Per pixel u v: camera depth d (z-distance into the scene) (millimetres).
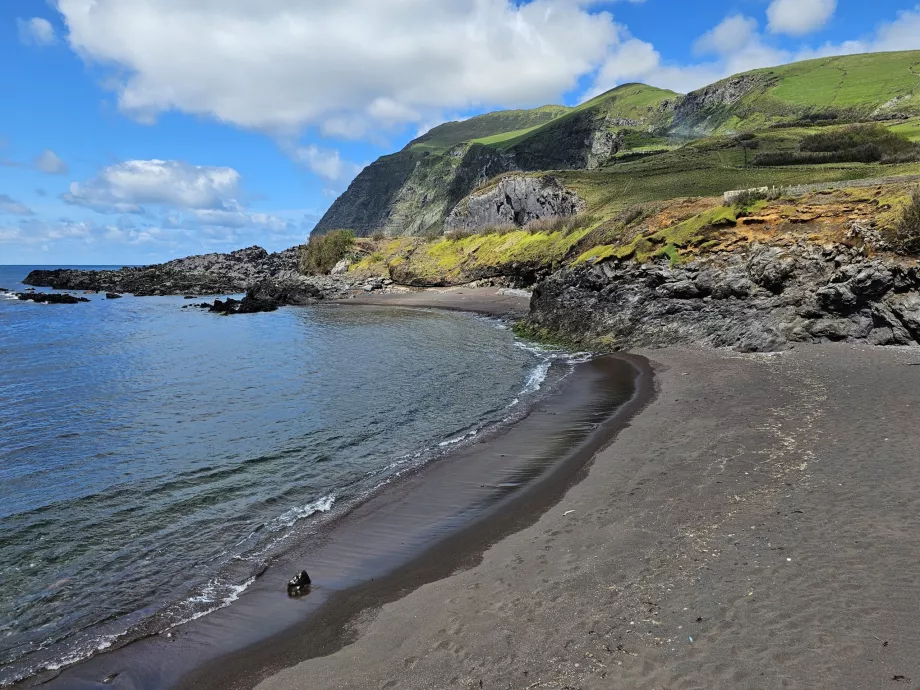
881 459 11023
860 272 23047
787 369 20094
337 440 16844
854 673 5582
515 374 25797
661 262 31266
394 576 9133
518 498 11969
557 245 59094
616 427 16250
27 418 19719
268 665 7074
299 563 9820
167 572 9750
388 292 74188
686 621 6809
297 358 31297
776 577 7465
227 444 16672
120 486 13648
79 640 7938
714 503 10109
